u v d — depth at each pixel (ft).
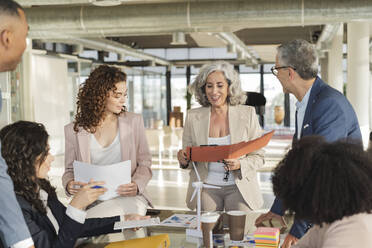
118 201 9.04
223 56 75.00
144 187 9.62
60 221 7.84
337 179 4.05
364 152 4.26
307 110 8.09
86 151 9.67
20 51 5.19
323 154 4.23
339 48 48.24
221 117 10.43
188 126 10.62
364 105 36.70
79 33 27.30
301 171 4.20
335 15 23.27
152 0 31.94
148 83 74.95
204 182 10.07
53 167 36.63
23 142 6.72
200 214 8.30
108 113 9.82
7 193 5.10
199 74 10.27
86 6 26.66
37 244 6.56
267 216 8.27
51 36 28.78
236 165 9.62
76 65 50.96
